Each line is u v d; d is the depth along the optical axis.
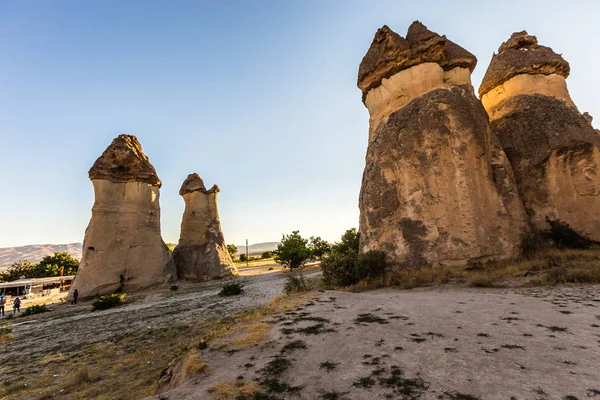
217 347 6.76
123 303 23.34
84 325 15.62
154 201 34.00
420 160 16.78
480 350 5.23
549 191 17.66
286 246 39.38
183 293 25.89
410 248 15.89
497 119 21.17
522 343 5.42
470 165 15.95
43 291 38.81
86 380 7.41
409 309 8.64
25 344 12.57
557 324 6.34
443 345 5.61
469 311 7.91
